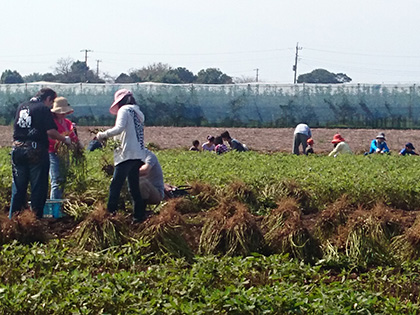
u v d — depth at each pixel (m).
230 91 57.09
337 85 55.91
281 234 11.59
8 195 15.82
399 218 12.36
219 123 57.22
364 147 42.22
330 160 22.31
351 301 7.86
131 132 13.03
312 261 11.35
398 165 21.27
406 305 8.38
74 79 115.88
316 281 9.34
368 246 11.48
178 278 8.46
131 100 13.31
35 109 12.95
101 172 16.27
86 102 58.12
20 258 9.60
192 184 15.92
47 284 8.05
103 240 11.43
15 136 13.05
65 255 10.01
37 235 11.45
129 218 13.91
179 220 11.66
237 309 7.55
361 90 55.62
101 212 11.83
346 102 55.84
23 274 9.15
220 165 19.58
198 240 12.22
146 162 14.46
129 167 13.03
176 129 51.62
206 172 17.56
